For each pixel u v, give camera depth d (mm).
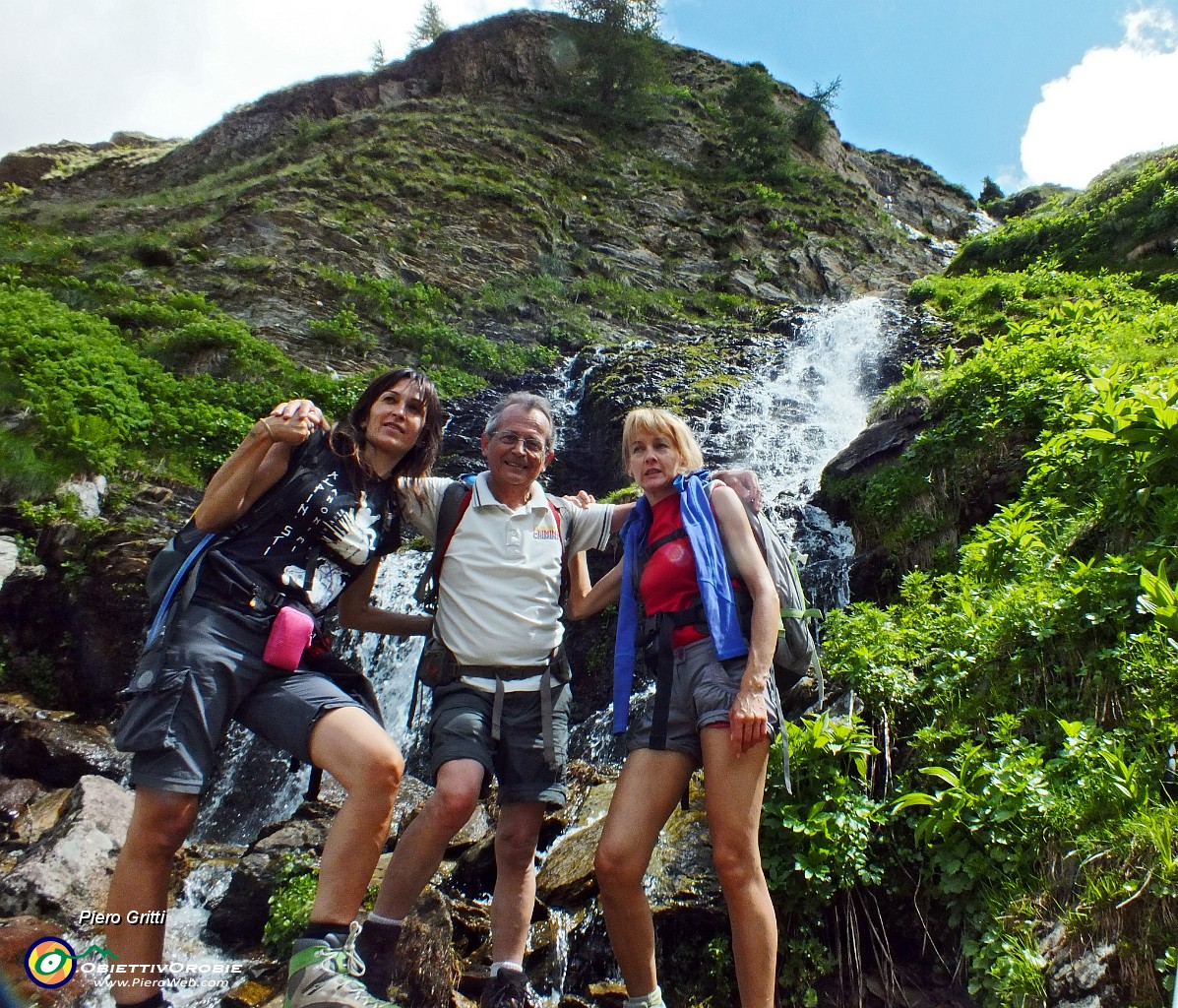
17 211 23797
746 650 2875
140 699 2502
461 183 22234
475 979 3646
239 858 5148
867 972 3457
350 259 18578
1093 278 13336
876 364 12133
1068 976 2816
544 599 3215
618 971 3752
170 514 9930
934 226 33031
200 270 17531
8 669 8047
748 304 20688
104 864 4805
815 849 3553
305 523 2756
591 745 6277
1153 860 2811
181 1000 3904
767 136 28391
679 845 3988
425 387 3096
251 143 32875
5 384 10508
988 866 3350
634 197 24922
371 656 8062
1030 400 6352
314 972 2260
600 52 30406
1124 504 4605
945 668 4348
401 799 6031
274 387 13359
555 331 17531
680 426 3277
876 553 6562
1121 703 3633
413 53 33938
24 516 8875
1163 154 15656
